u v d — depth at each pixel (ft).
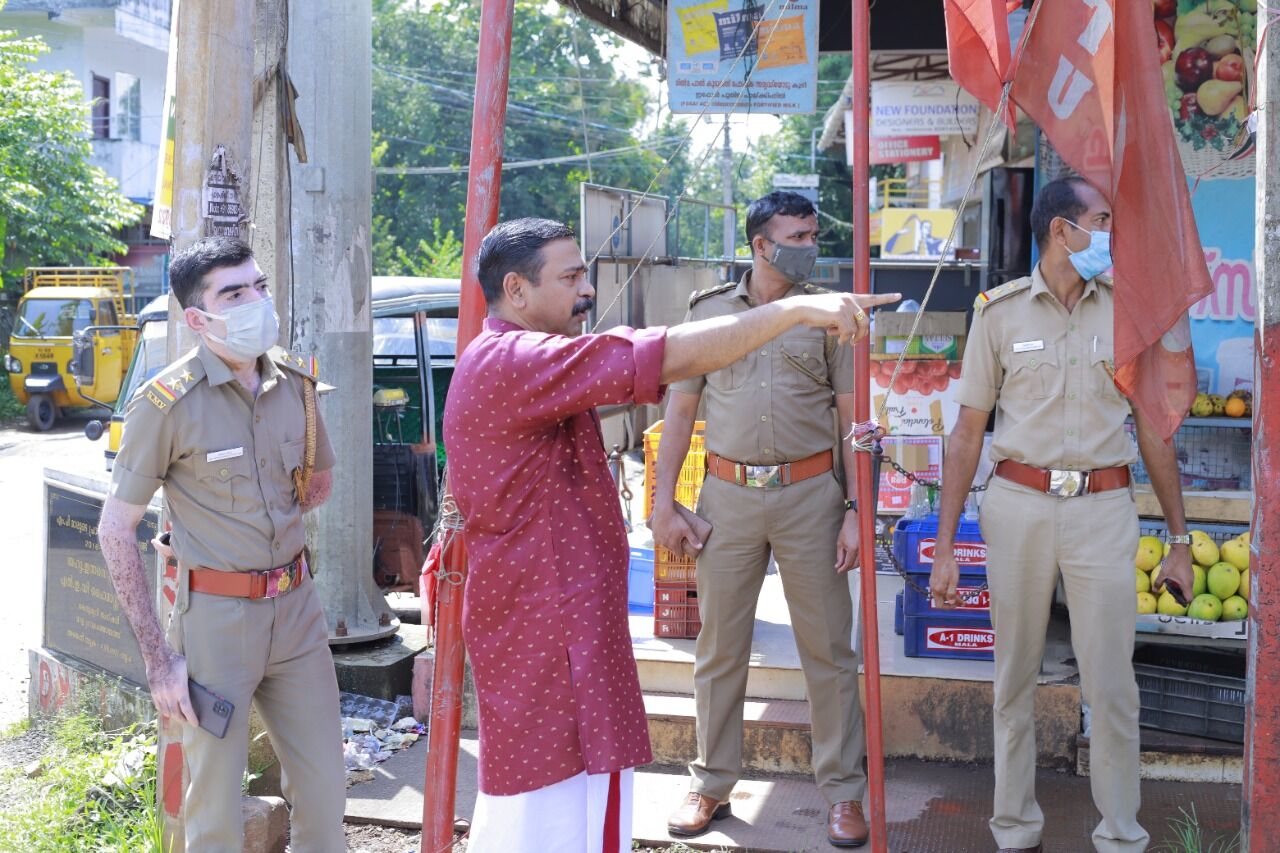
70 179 72.23
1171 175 10.85
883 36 29.19
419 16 117.39
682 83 20.03
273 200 15.28
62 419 65.67
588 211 31.27
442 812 10.78
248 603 10.70
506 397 8.23
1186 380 11.34
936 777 14.99
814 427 13.26
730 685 13.62
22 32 85.71
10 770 15.69
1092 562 11.71
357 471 18.75
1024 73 10.92
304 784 11.25
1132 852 11.85
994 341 12.14
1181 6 17.67
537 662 8.47
